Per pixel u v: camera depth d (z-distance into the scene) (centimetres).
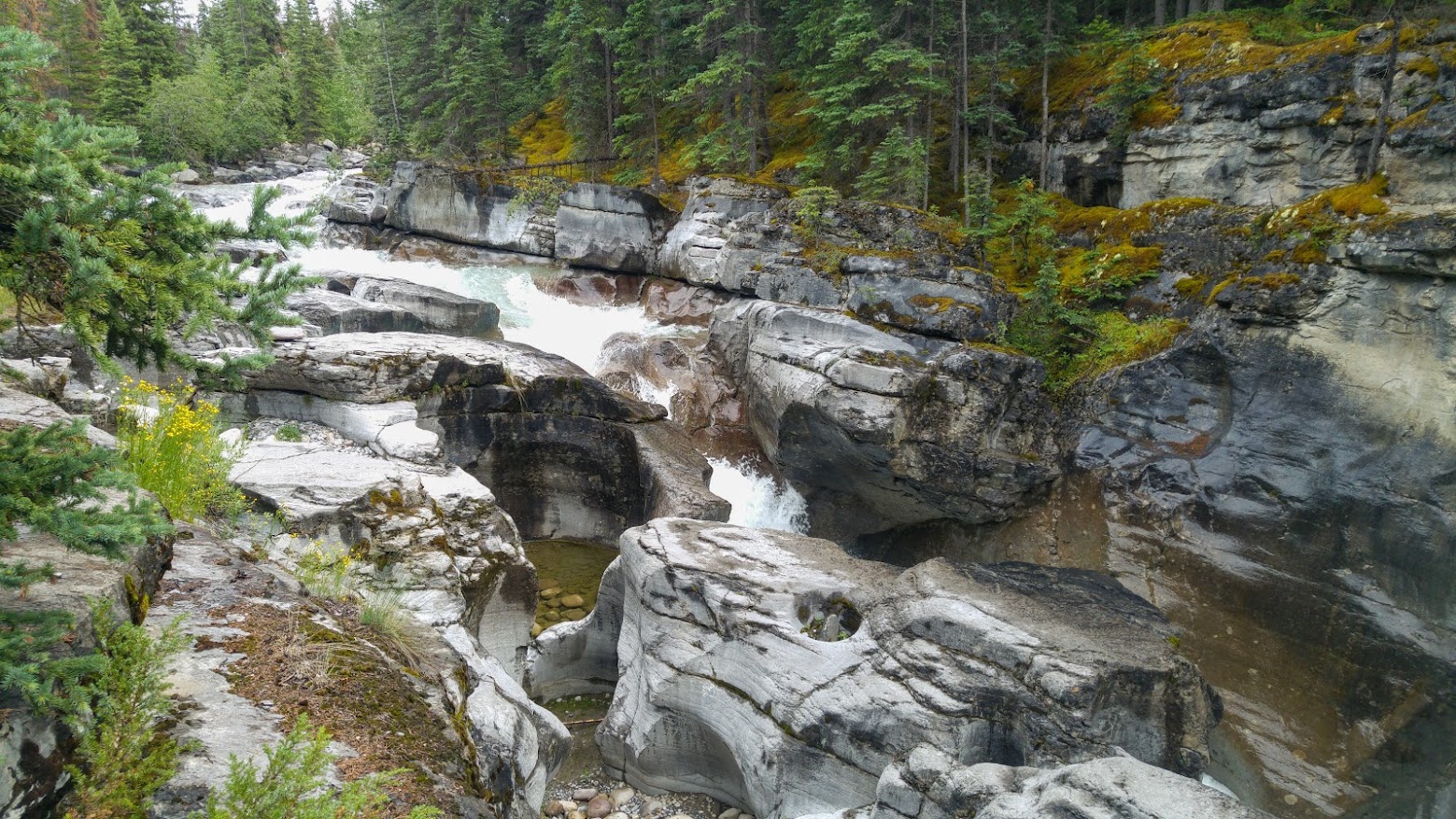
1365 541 1273
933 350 1734
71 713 425
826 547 1155
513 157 3844
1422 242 1232
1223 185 1875
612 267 2894
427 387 1560
